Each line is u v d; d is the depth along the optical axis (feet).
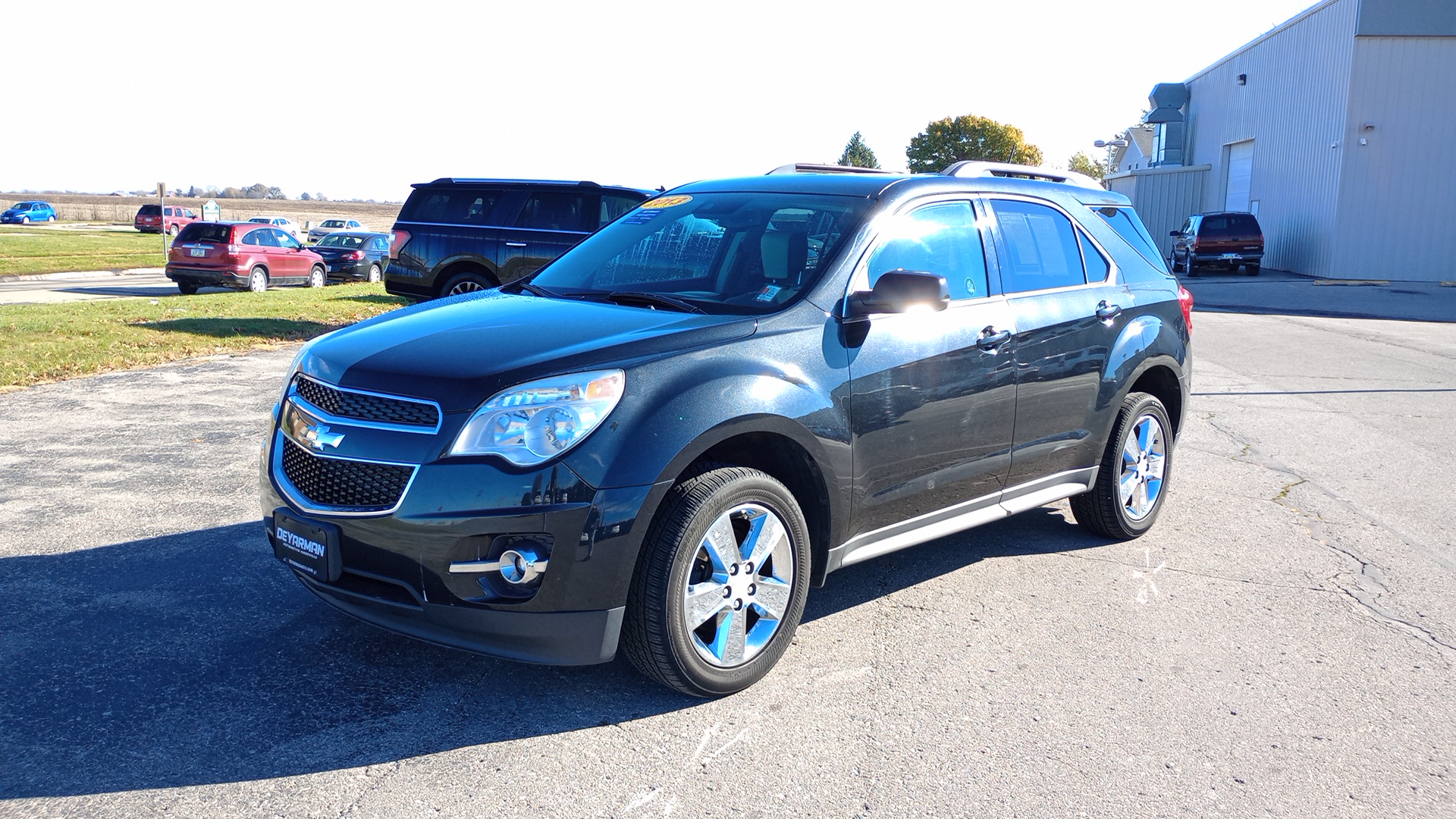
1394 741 11.07
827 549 12.69
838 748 10.58
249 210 362.74
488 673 12.10
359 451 10.74
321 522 10.94
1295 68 106.42
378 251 90.38
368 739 10.49
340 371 11.38
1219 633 13.92
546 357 10.87
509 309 13.00
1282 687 12.31
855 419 12.51
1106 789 9.95
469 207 40.32
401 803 9.36
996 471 14.83
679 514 10.85
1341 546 17.97
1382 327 56.80
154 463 21.04
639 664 11.30
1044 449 15.60
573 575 10.40
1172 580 16.01
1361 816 9.63
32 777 9.58
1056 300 15.66
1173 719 11.43
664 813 9.32
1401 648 13.57
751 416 11.27
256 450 22.30
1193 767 10.42
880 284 12.29
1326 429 28.25
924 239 14.11
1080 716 11.43
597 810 9.34
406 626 10.90
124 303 52.65
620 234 15.46
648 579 10.82
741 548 11.63
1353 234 96.58
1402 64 93.09
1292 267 106.83
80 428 24.06
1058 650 13.21
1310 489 21.86
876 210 13.66
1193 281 96.02
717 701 11.59
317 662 12.19
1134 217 18.79
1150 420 17.81
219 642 12.65
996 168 21.91
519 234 38.93
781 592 12.00
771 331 12.00
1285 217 109.29
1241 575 16.35
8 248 130.72
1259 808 9.71
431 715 11.04
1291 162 107.55
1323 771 10.39
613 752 10.40
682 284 13.58
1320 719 11.52
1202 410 30.94
